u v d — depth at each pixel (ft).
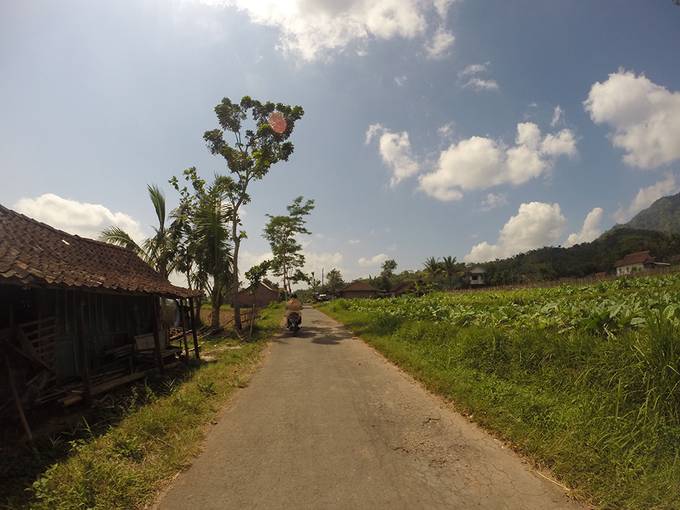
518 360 25.07
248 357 40.37
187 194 70.33
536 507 11.98
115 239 58.80
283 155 76.64
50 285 19.69
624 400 16.74
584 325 27.09
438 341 36.32
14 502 13.07
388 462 15.37
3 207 26.30
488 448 16.34
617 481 12.53
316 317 105.29
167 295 33.27
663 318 19.29
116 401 24.36
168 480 14.51
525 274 263.70
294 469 15.03
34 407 21.74
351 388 26.76
